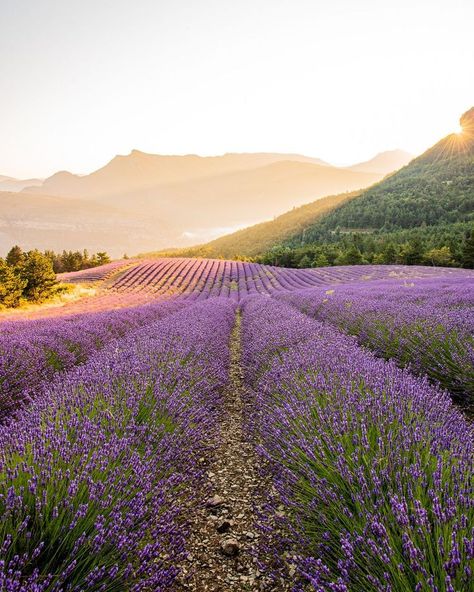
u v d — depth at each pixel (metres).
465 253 57.56
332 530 2.19
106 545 1.97
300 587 2.23
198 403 4.64
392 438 2.67
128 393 3.95
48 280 32.78
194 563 2.58
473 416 4.61
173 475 3.00
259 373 6.32
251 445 4.46
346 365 4.62
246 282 50.75
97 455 2.58
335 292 19.28
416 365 5.79
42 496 2.08
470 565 1.57
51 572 1.84
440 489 2.04
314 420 3.28
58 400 3.62
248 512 3.13
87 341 7.83
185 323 9.82
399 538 1.87
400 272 41.53
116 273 57.44
